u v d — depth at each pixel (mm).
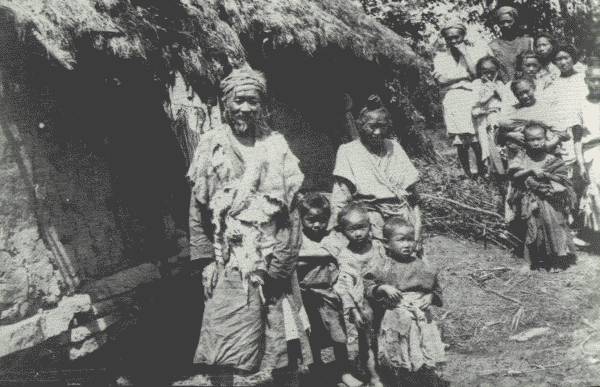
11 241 3557
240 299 3203
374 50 7574
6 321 3455
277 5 6102
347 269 3928
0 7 3244
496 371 4223
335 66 7887
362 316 3908
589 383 3994
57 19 3523
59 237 3912
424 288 3898
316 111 7875
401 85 9305
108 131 4488
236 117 3305
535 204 6043
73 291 3934
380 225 4426
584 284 5758
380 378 3955
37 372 3439
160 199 4918
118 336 4117
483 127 7617
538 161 6141
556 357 4473
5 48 3564
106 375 3797
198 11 4879
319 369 4062
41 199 3820
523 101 6625
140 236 4684
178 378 3816
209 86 4766
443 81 7965
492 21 12102
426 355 3783
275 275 3309
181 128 5086
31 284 3625
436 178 8094
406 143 9500
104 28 3812
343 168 4504
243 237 3234
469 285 5836
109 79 4215
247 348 3182
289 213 3359
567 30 12461
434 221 7105
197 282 5121
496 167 7512
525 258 6191
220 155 3295
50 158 3945
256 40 5785
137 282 4422
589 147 6402
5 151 3613
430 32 12070
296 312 3385
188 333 4590
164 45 4395
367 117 4441
